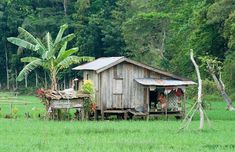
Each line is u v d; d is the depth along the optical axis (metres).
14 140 61.69
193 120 92.31
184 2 196.12
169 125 80.31
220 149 55.25
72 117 97.38
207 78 156.75
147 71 104.12
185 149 55.22
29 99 177.62
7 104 142.50
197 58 161.00
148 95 101.50
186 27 180.00
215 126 78.38
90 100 96.56
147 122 87.69
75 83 110.50
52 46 104.69
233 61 149.88
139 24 192.50
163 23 191.12
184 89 102.06
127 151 53.28
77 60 105.75
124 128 74.75
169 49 191.62
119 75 102.38
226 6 144.62
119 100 102.25
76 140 61.62
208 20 148.12
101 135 67.00
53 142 59.88
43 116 97.75
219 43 161.00
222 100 149.75
